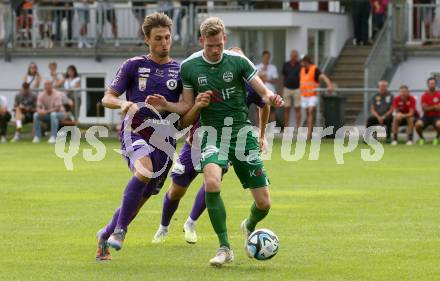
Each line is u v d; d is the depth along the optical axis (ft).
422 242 81.35
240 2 232.32
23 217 96.07
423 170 143.13
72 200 109.19
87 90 201.87
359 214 97.50
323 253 76.59
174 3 235.81
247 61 72.84
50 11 234.79
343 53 235.40
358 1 231.91
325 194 114.11
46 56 234.58
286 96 200.23
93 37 233.96
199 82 72.54
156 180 75.10
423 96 188.14
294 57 200.85
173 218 95.81
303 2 244.22
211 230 88.63
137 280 67.00
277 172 140.97
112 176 135.64
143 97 74.33
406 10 226.38
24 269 70.79
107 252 74.43
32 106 200.34
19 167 148.15
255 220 74.74
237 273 69.15
